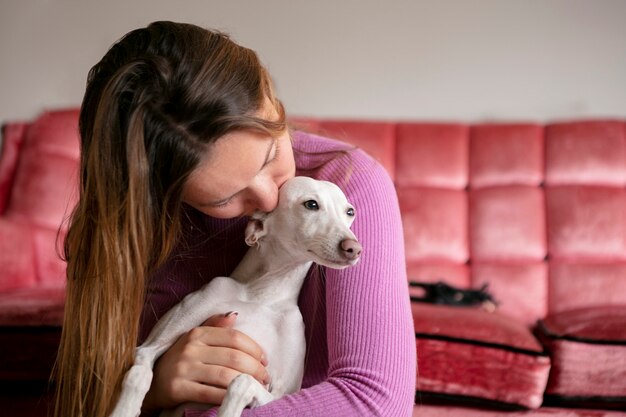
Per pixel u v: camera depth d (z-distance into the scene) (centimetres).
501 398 199
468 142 288
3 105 345
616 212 269
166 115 84
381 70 328
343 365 91
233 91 85
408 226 275
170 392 96
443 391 201
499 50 322
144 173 87
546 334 213
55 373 128
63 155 285
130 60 89
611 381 203
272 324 110
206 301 109
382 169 112
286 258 110
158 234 93
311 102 332
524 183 280
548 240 272
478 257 273
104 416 95
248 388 90
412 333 97
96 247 92
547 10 319
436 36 325
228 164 85
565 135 281
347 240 96
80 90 343
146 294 117
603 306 234
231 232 117
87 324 96
